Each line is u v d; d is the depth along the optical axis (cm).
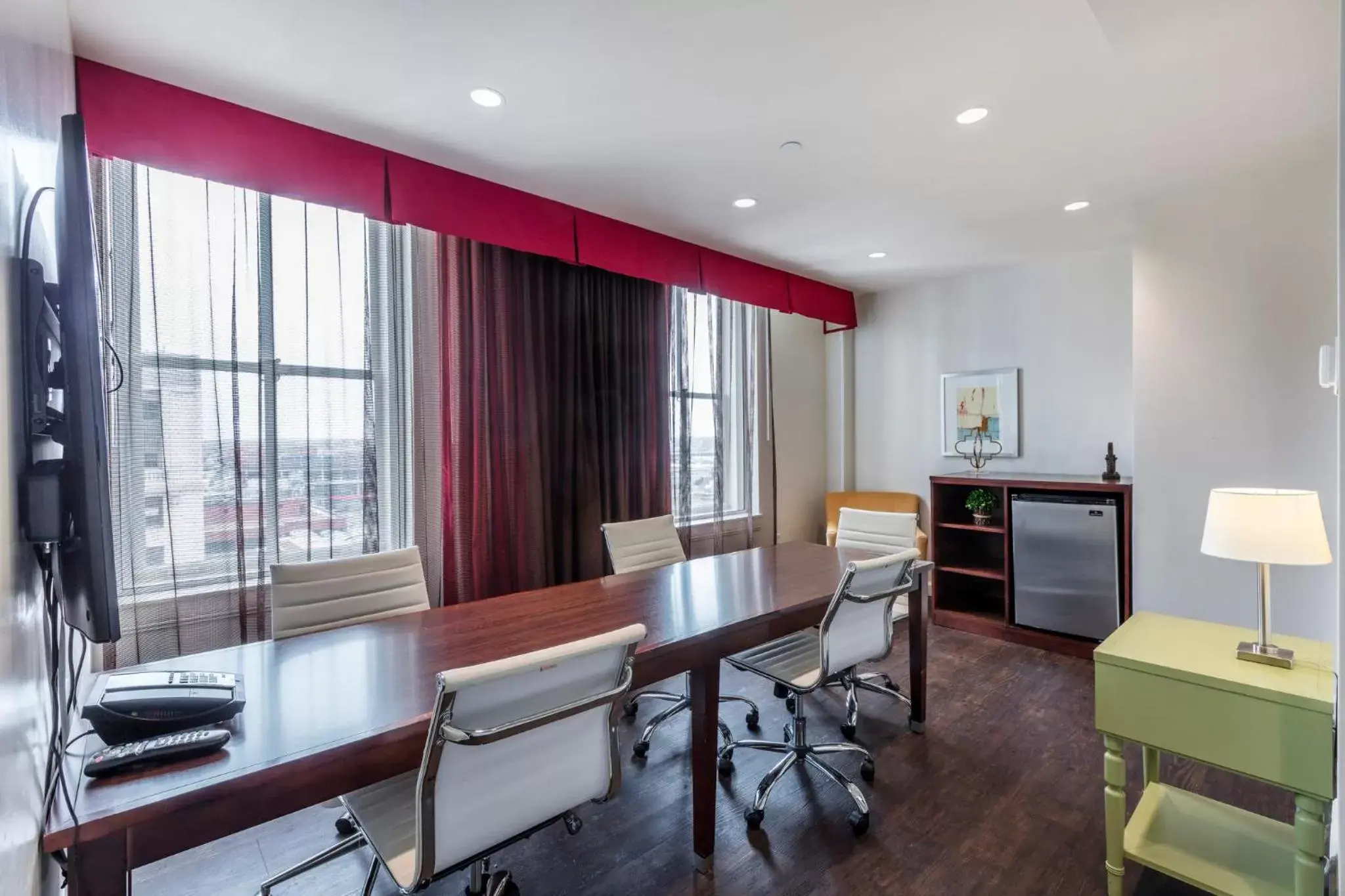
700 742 183
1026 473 427
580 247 305
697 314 427
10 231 87
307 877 182
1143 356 305
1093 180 276
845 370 517
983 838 196
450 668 157
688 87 201
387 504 275
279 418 246
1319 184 262
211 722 122
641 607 214
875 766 238
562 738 137
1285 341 271
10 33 86
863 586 216
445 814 121
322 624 201
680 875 181
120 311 208
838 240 362
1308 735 138
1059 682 318
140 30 168
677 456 411
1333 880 145
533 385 323
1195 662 159
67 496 95
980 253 394
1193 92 204
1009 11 165
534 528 322
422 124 222
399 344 276
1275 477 273
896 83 199
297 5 159
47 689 113
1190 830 173
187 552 224
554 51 180
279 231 246
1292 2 158
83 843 96
